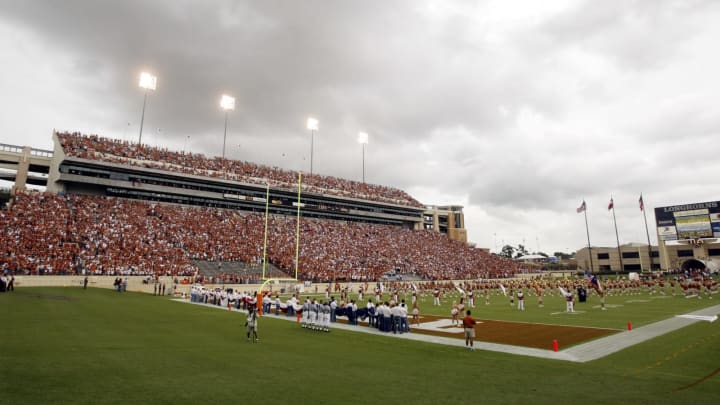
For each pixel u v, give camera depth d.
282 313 32.88
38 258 43.50
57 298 32.03
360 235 84.50
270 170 85.88
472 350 17.45
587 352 16.92
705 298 44.28
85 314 24.27
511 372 13.45
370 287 63.06
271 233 70.25
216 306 36.56
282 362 14.30
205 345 16.88
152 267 49.75
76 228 50.38
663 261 95.75
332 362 14.63
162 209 64.06
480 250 104.88
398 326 22.45
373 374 12.95
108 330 19.17
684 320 26.50
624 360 15.34
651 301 41.62
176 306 33.91
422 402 10.03
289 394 10.39
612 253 121.94
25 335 16.50
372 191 99.94
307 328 24.03
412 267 78.12
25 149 74.81
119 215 57.12
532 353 16.80
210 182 71.75
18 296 31.30
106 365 12.42
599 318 28.20
